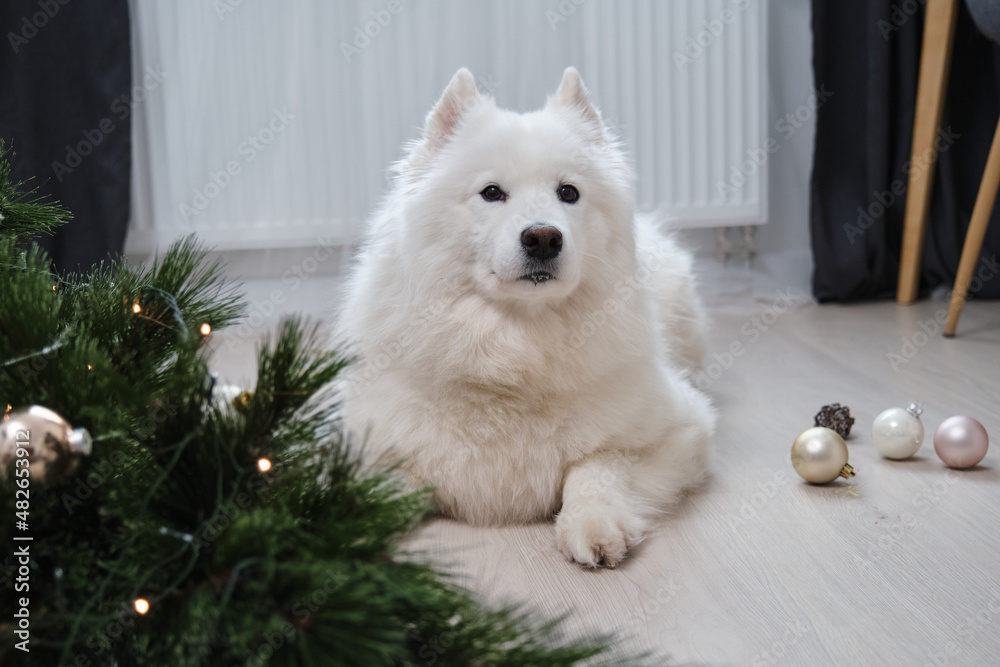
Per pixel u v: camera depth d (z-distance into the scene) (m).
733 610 1.46
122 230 3.90
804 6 4.58
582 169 1.92
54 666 0.93
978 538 1.74
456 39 4.13
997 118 4.32
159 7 3.90
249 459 1.02
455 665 1.00
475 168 1.86
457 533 1.87
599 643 1.08
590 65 4.21
